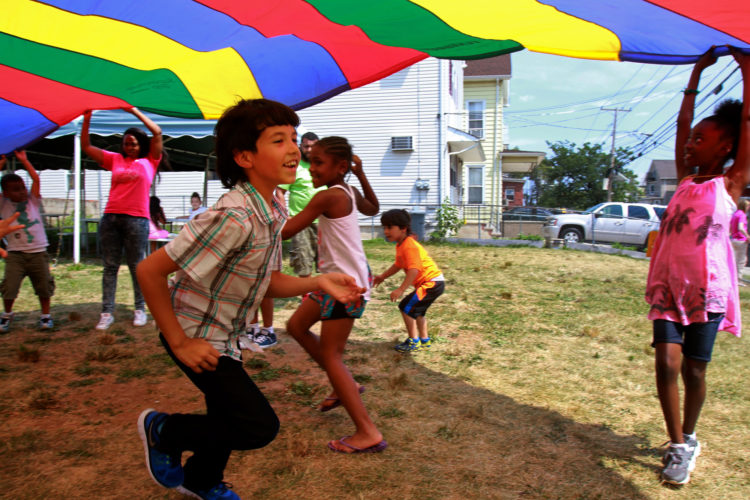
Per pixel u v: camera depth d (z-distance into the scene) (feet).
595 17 9.81
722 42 9.39
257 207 6.50
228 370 6.75
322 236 10.01
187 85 14.93
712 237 8.93
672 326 9.17
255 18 11.37
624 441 10.45
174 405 11.70
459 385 13.21
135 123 28.22
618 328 18.88
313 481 8.70
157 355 15.11
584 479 9.00
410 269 15.01
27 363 14.33
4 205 17.04
